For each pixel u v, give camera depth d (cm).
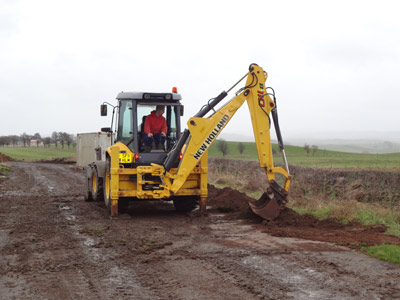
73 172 2964
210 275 573
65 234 858
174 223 976
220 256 668
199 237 812
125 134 1072
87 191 1375
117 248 734
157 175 1020
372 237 771
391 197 1193
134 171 1025
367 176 1570
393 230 821
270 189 952
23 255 692
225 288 523
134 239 801
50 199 1442
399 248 672
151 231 880
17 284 550
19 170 3200
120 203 1084
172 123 1090
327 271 582
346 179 1516
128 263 639
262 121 952
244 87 971
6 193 1631
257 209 952
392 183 1419
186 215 1092
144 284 543
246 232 855
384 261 627
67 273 594
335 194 1332
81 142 2450
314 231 846
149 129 1057
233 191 1312
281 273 576
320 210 1017
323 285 526
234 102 977
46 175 2662
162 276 573
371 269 589
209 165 2323
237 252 691
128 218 1044
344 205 1016
